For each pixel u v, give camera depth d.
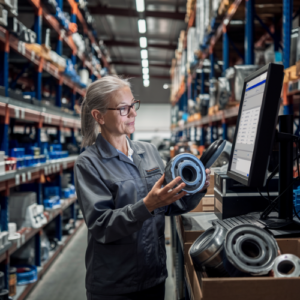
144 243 1.28
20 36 2.57
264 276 0.83
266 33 3.79
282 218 1.11
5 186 2.37
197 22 5.00
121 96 1.26
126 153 1.41
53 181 4.16
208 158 1.32
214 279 0.76
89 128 1.39
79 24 5.62
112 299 1.26
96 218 1.15
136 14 8.75
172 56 13.42
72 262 3.72
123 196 1.24
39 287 3.09
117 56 14.30
